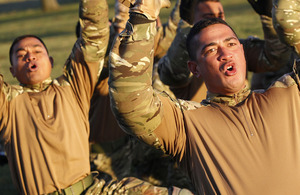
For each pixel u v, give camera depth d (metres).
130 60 4.87
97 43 7.18
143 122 5.11
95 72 7.38
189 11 8.31
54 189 6.92
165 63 8.80
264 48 8.71
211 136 5.22
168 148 5.46
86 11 6.97
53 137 7.00
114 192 6.88
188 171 5.43
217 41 5.47
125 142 9.06
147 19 4.89
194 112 5.45
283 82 5.45
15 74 7.79
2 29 53.09
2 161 12.22
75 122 7.26
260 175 4.95
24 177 7.01
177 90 9.25
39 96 7.39
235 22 33.88
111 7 54.88
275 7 5.70
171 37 9.73
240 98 5.50
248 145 5.09
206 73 5.55
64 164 6.98
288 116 5.22
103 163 9.01
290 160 5.00
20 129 7.13
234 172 5.01
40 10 73.50
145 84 4.98
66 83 7.48
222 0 50.25
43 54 7.81
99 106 9.01
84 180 7.09
